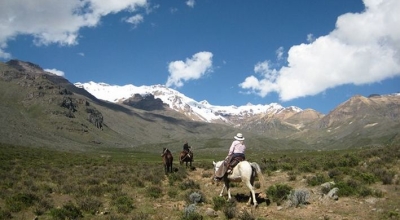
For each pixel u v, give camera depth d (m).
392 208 15.68
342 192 18.19
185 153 38.00
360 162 28.36
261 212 16.23
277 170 29.56
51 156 57.84
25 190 21.69
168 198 20.56
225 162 18.84
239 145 18.94
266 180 24.80
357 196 17.83
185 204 18.52
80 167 38.41
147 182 26.88
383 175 21.17
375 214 15.13
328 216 15.12
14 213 17.09
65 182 25.78
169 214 16.58
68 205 16.91
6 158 44.47
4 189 21.94
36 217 16.08
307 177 23.64
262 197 19.48
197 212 15.91
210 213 15.99
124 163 47.81
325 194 18.44
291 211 16.27
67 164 41.91
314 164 29.05
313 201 17.67
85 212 17.27
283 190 18.78
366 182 20.61
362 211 15.66
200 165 40.16
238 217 15.20
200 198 18.88
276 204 17.78
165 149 32.69
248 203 17.81
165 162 31.72
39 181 27.05
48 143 188.38
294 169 28.69
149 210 17.42
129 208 17.61
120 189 22.81
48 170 34.34
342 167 25.12
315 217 15.18
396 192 18.25
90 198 18.88
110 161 52.66
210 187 23.86
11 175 27.34
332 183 19.73
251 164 18.00
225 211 15.75
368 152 32.97
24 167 35.53
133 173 31.98
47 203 18.41
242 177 17.77
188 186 23.55
